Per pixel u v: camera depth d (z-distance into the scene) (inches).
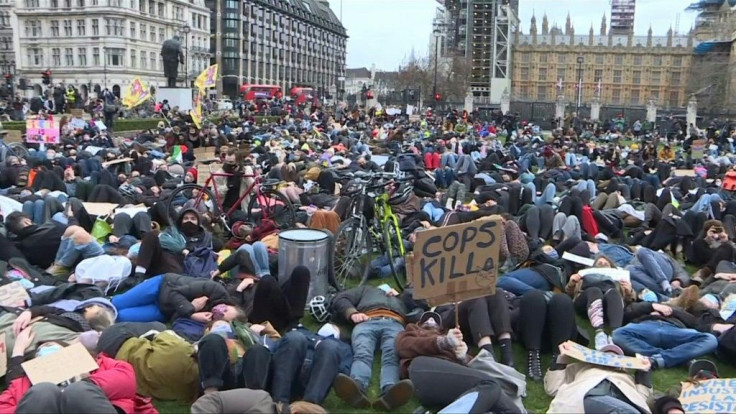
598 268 308.5
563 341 250.4
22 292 264.1
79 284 282.2
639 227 478.9
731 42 3821.4
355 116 1626.5
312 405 182.1
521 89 5236.2
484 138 1247.5
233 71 4694.9
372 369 243.0
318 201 482.0
